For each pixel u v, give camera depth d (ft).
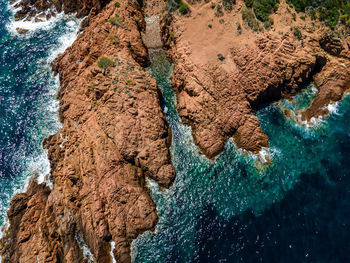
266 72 125.18
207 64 132.98
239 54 130.31
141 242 104.88
